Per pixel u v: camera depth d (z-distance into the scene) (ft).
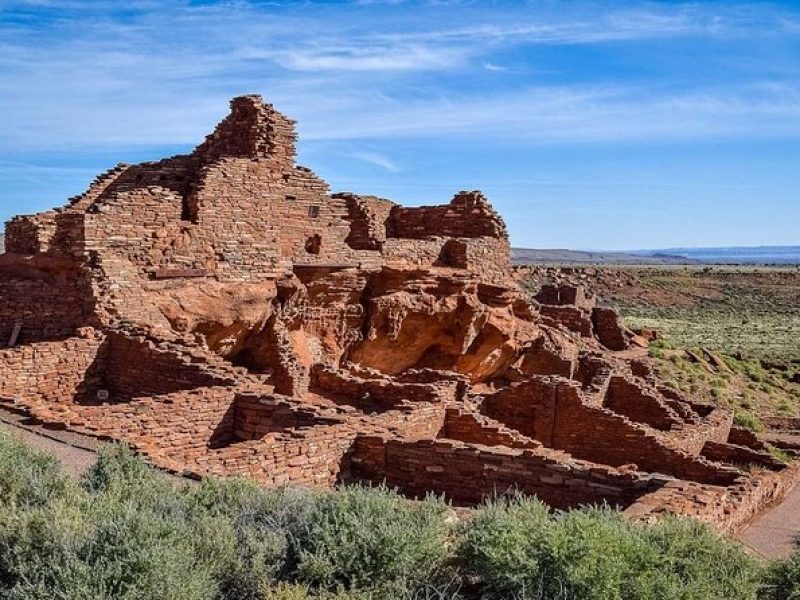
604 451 81.05
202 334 83.10
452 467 57.31
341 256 101.40
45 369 70.54
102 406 61.00
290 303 93.91
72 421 55.77
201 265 85.97
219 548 29.73
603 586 27.73
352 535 31.40
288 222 97.09
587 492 53.83
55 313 78.43
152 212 81.97
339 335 101.24
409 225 131.75
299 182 98.89
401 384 79.15
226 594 29.01
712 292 483.51
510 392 87.92
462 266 115.85
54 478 36.68
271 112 95.86
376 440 59.16
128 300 78.74
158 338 74.59
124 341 74.64
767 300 465.06
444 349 110.63
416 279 105.81
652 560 29.96
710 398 151.12
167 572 26.14
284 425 63.05
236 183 89.66
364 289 104.53
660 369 166.61
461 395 85.87
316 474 56.44
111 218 78.43
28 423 56.34
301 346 95.35
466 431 71.26
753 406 153.48
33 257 80.28
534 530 31.78
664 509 46.93
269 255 93.09
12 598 25.75
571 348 125.29
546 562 29.55
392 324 103.09
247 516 34.06
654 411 97.71
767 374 195.83
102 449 41.88
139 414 58.54
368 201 125.70
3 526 29.76
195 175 95.25
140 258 80.74
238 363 92.63
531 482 55.26
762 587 31.42
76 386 73.15
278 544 30.86
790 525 59.26
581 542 29.40
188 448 60.90
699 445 87.15
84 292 76.79
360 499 34.42
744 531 56.80
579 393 84.07
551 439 84.99
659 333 222.28
